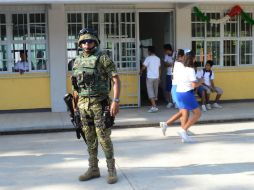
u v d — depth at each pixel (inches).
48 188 212.2
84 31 212.5
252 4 469.1
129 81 454.0
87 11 438.0
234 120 395.2
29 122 379.2
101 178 225.6
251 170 234.5
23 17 430.0
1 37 427.8
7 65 430.9
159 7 454.0
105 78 213.6
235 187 207.2
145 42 565.3
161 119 384.2
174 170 237.3
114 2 387.5
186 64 302.2
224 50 478.6
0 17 425.4
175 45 461.4
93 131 219.0
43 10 430.6
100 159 263.6
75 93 219.6
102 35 444.1
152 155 271.6
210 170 235.8
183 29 459.8
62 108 437.7
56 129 366.0
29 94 434.0
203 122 386.3
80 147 299.3
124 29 449.1
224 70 475.5
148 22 551.2
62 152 285.3
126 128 370.6
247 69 482.0
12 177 231.8
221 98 477.7
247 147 288.4
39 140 328.2
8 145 312.7
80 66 211.6
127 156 270.2
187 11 458.3
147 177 225.8
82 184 216.8
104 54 212.2
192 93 303.9
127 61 452.8
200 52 471.8
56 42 430.0
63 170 242.5
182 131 307.4
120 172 235.3
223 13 472.7
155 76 422.6
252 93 486.6
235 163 248.8
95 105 210.8
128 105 455.8
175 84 308.5
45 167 249.6
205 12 467.8
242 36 481.7
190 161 255.1
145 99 517.0
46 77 434.9
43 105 437.1
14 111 432.8
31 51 434.0
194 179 220.7
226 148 286.4
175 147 292.5
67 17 435.2
